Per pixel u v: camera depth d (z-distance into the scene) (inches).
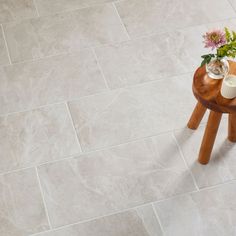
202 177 89.4
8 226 83.7
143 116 98.7
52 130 96.5
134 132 96.2
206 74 83.3
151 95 102.2
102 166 91.1
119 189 88.0
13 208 85.7
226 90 78.7
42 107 100.4
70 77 106.0
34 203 86.4
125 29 115.9
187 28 115.7
